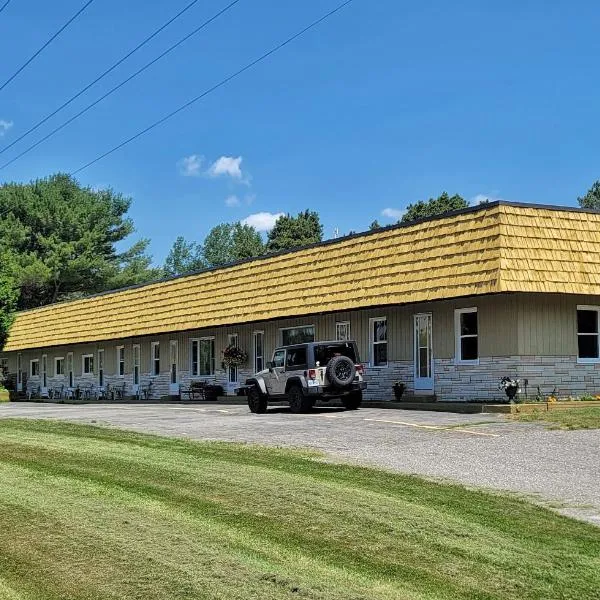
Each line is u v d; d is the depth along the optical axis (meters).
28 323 52.50
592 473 13.17
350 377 25.08
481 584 8.13
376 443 16.80
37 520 10.69
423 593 7.93
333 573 8.49
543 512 10.62
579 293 23.59
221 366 36.09
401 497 11.42
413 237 26.77
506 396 23.88
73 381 49.16
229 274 35.62
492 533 9.71
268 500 11.31
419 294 25.47
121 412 28.70
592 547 9.21
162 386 40.56
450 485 12.20
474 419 20.77
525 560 8.78
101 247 78.44
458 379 25.36
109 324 43.53
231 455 15.24
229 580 8.34
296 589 8.07
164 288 40.00
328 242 30.58
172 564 8.83
